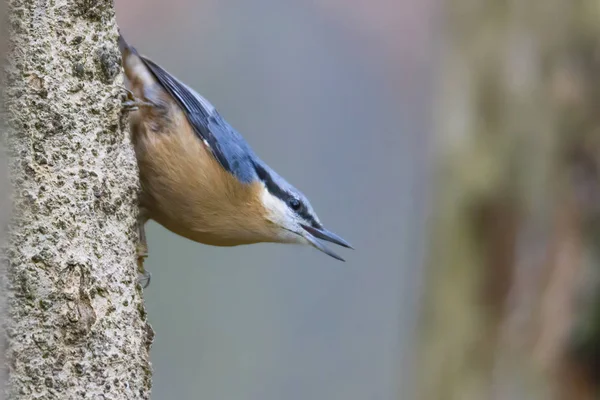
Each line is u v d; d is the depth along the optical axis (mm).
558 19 10031
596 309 9602
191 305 14406
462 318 10320
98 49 5961
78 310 5586
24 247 5477
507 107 10266
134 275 6012
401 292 16000
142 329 5984
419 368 10797
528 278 9977
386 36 15406
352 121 16281
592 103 9867
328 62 15867
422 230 11648
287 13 15648
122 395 5742
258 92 15789
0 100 5535
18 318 5383
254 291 15180
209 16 14930
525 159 10102
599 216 9695
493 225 10273
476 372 10164
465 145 10516
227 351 14508
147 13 13766
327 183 16609
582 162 9836
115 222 5945
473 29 10617
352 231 16625
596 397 9586
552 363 9711
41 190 5594
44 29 5719
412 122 15820
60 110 5734
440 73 11133
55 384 5469
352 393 15445
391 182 16406
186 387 13922
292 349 15117
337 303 16094
